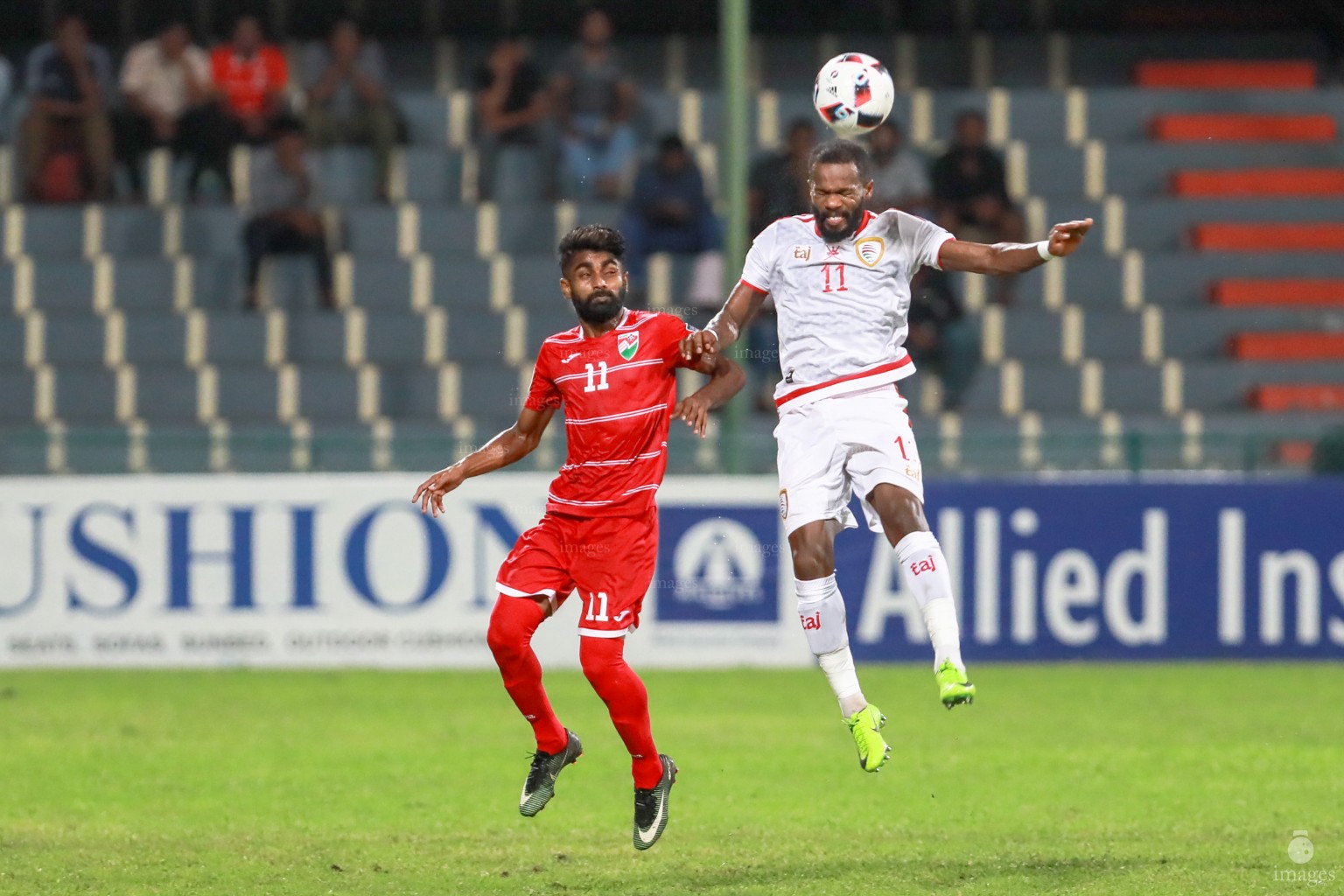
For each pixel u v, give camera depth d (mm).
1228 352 55281
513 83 59250
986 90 63312
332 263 55219
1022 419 51750
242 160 60094
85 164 58656
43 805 26219
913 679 39750
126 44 66438
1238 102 62188
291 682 39750
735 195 44062
